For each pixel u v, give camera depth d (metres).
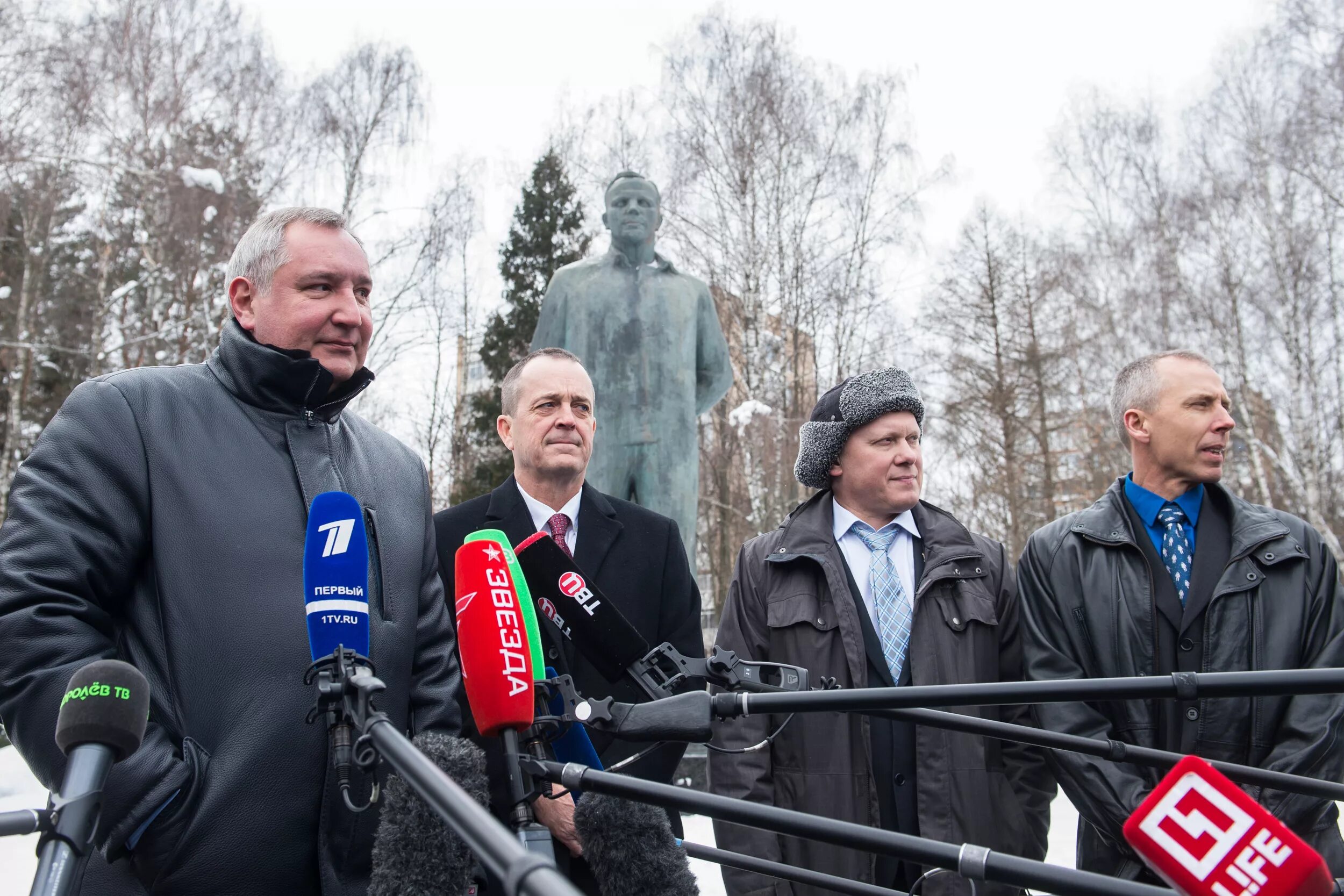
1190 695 1.71
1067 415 25.95
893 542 3.51
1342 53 18.83
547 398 3.44
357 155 17.58
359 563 2.03
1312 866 1.28
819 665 3.29
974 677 3.26
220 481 2.41
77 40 16.16
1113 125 22.05
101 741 1.73
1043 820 3.38
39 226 16.88
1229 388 19.67
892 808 3.18
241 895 2.21
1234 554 3.15
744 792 3.18
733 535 18.44
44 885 1.59
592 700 1.97
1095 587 3.24
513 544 3.35
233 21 17.47
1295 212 19.39
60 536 2.24
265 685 2.29
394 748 1.50
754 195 18.03
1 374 18.92
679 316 7.80
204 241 16.09
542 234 23.81
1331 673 1.69
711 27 18.83
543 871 1.02
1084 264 22.75
